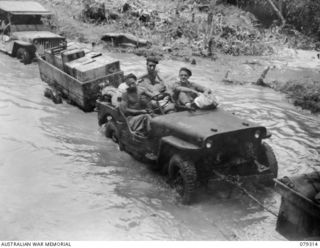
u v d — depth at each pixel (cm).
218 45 1812
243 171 593
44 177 620
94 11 1939
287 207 467
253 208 563
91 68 912
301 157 729
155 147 630
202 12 2217
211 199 582
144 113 698
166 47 1691
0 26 1433
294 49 1991
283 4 2308
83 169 655
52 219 515
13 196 563
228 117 621
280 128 871
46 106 942
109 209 545
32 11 1420
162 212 543
